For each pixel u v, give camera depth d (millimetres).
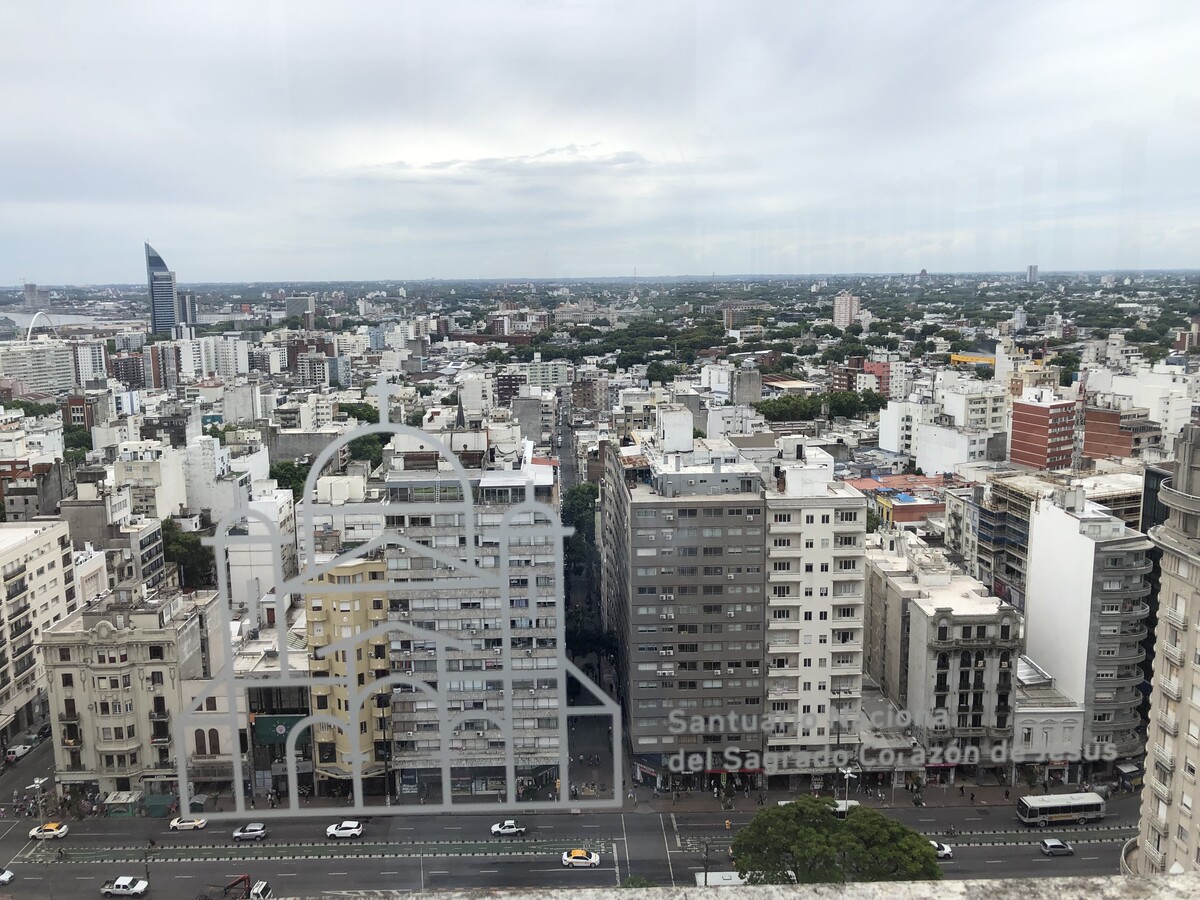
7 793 77062
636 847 66875
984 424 180125
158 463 124000
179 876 61156
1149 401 152750
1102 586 81500
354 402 171375
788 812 62094
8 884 63188
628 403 186125
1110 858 68125
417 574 58062
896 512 142625
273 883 59812
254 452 150875
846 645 81375
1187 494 57875
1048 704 83188
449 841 63062
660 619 78500
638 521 77812
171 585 114750
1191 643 57062
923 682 81375
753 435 154375
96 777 69312
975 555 118250
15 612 93750
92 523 111375
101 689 68188
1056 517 88000
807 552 80312
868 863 59500
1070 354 178125
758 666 79250
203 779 67438
